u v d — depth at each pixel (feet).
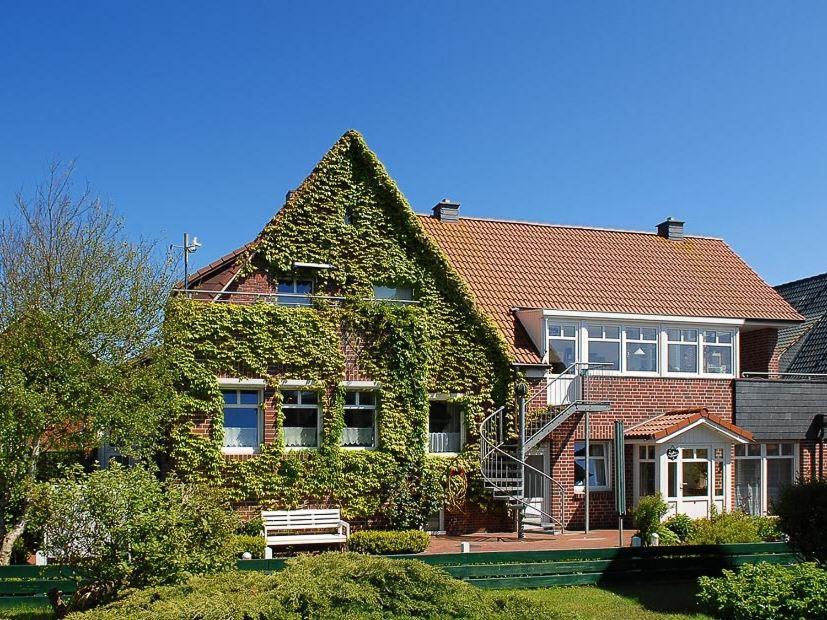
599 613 48.01
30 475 57.06
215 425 73.46
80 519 39.42
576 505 85.35
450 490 80.84
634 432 87.10
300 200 81.76
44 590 45.29
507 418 83.46
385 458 78.69
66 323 60.54
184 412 72.59
